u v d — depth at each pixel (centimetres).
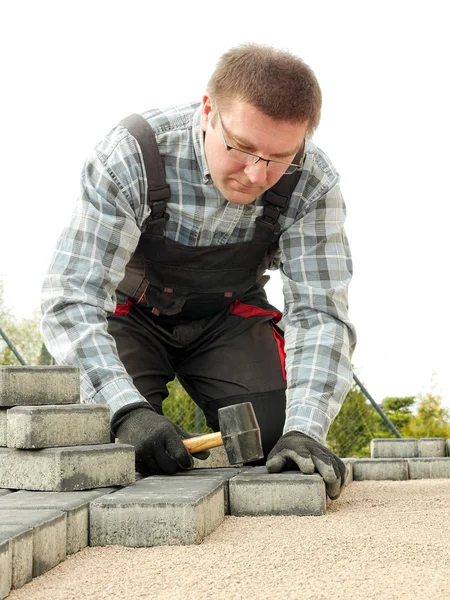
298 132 235
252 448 243
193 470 283
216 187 278
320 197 291
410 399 1080
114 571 164
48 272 282
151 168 273
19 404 237
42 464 221
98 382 267
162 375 349
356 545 184
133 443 254
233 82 234
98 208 275
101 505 192
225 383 341
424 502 268
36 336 1140
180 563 169
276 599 139
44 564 164
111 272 281
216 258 303
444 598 138
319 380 276
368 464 384
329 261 294
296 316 296
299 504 232
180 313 338
